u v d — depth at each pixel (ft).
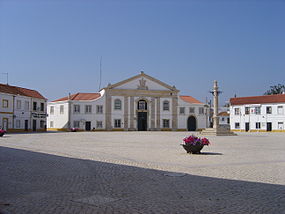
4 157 46.37
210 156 48.37
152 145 72.28
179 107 223.10
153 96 218.79
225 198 22.45
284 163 40.40
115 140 93.09
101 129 205.57
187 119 224.12
